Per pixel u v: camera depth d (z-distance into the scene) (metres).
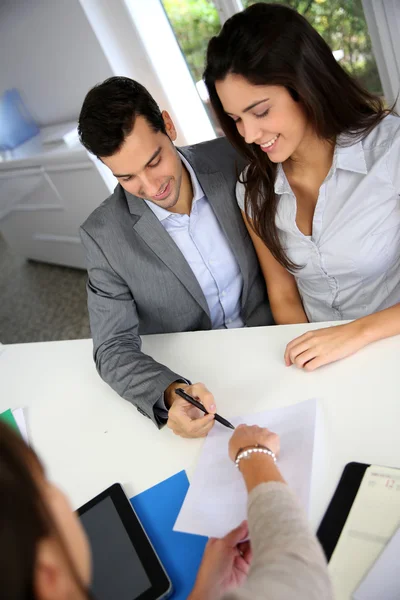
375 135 1.02
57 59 2.42
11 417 1.11
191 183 1.23
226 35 0.87
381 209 1.06
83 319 2.78
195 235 1.25
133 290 1.22
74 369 1.20
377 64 1.71
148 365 1.04
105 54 2.21
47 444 1.02
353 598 0.59
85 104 1.00
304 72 0.88
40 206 2.91
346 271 1.14
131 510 0.79
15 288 3.36
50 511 0.35
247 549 0.66
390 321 0.93
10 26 2.46
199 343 1.12
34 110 2.79
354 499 0.69
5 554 0.31
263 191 1.12
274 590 0.47
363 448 0.76
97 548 0.75
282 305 1.30
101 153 1.02
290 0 1.81
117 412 1.03
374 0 1.53
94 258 1.20
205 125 2.42
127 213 1.19
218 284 1.31
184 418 0.89
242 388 0.95
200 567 0.66
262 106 0.90
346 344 0.92
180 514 0.77
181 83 2.30
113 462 0.92
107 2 2.11
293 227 1.12
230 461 0.82
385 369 0.87
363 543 0.64
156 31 2.17
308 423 0.82
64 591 0.34
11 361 1.32
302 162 1.06
